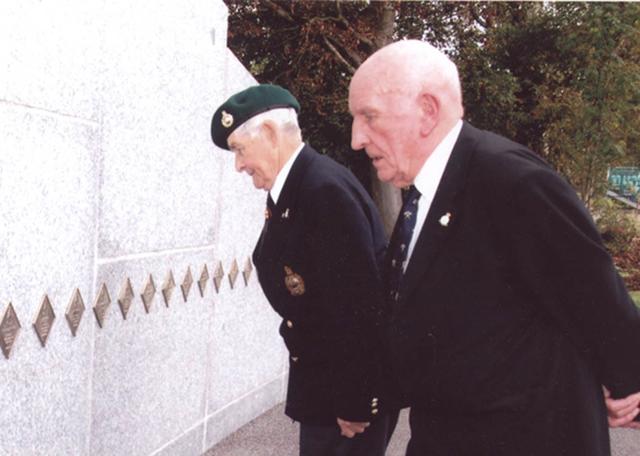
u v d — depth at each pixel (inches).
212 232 169.6
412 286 71.2
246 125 98.1
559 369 69.1
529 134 689.6
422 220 74.7
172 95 147.5
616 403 70.9
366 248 92.3
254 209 192.2
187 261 158.4
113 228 128.9
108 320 129.3
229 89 175.5
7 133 96.5
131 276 135.9
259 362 199.3
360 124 73.8
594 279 66.2
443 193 70.4
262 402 202.7
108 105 125.0
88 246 117.8
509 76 653.3
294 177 97.1
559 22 633.6
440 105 71.8
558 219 66.2
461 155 70.9
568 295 67.2
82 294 117.2
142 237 139.1
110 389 131.6
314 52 633.0
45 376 108.9
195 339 164.4
